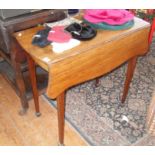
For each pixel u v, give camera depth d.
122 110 1.86
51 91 1.18
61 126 1.44
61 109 1.34
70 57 1.16
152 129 1.49
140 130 1.69
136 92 2.05
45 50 1.19
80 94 2.00
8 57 1.56
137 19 1.56
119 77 2.23
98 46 1.26
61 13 1.45
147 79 2.21
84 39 1.27
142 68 2.37
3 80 2.13
